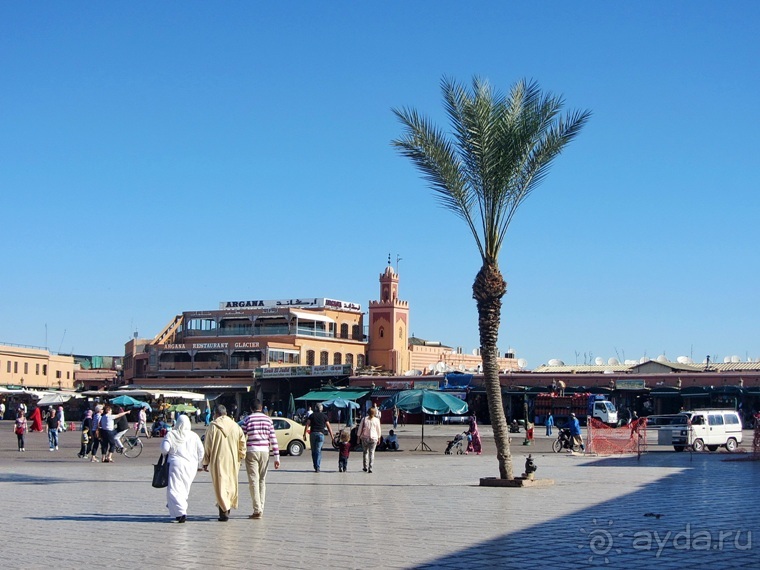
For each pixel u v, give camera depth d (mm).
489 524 13938
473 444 38594
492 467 29188
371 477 24672
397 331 102562
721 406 67688
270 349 90000
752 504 16781
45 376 106750
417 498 18281
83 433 34250
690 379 69250
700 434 39062
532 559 10805
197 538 12594
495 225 21766
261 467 15000
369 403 73000
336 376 82938
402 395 41594
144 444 44062
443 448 43469
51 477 24562
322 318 98250
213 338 96000
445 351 113500
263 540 12367
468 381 77125
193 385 89375
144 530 13461
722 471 26250
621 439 37781
